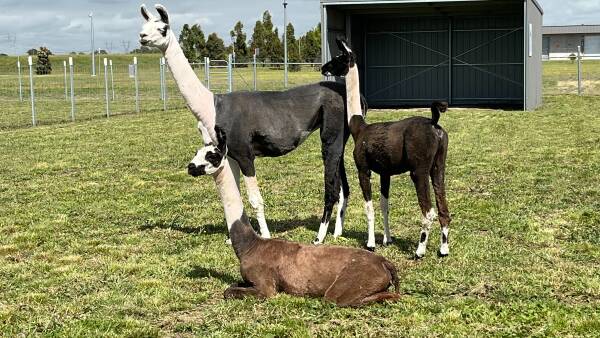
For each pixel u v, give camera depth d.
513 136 18.58
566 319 5.57
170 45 7.98
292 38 74.25
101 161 15.86
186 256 7.98
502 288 6.48
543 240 8.31
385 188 7.99
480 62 29.94
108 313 6.09
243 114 8.18
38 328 5.78
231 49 73.62
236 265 7.56
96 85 46.56
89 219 10.16
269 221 9.77
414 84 30.73
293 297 6.02
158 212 10.57
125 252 8.27
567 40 85.62
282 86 35.78
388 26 30.61
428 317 5.70
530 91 25.77
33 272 7.57
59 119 25.53
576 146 16.39
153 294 6.59
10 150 17.69
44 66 67.56
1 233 9.37
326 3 25.33
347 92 8.06
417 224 9.34
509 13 29.11
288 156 16.25
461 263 7.34
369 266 5.89
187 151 17.31
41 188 12.72
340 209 8.74
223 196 6.27
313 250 6.07
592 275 6.84
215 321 5.77
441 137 7.23
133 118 25.33
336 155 8.44
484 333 5.38
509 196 11.03
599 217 9.41
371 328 5.48
